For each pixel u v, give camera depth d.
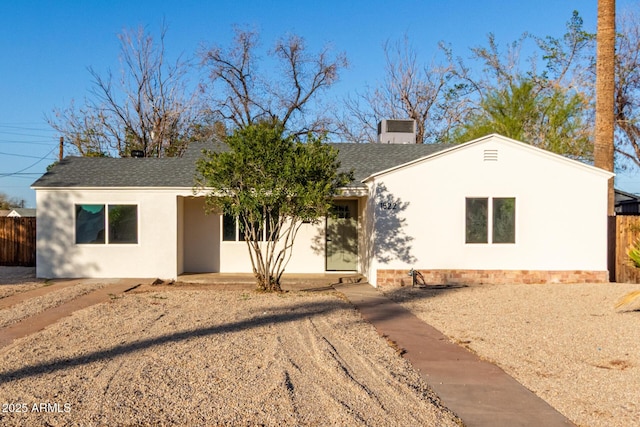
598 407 5.75
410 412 5.53
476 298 13.12
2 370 6.75
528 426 5.23
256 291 14.12
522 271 15.50
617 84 29.73
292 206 13.29
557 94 27.61
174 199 16.64
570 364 7.38
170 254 16.62
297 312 11.09
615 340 8.71
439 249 15.45
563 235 15.53
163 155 35.03
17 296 13.04
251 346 8.06
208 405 5.62
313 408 5.58
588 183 15.55
